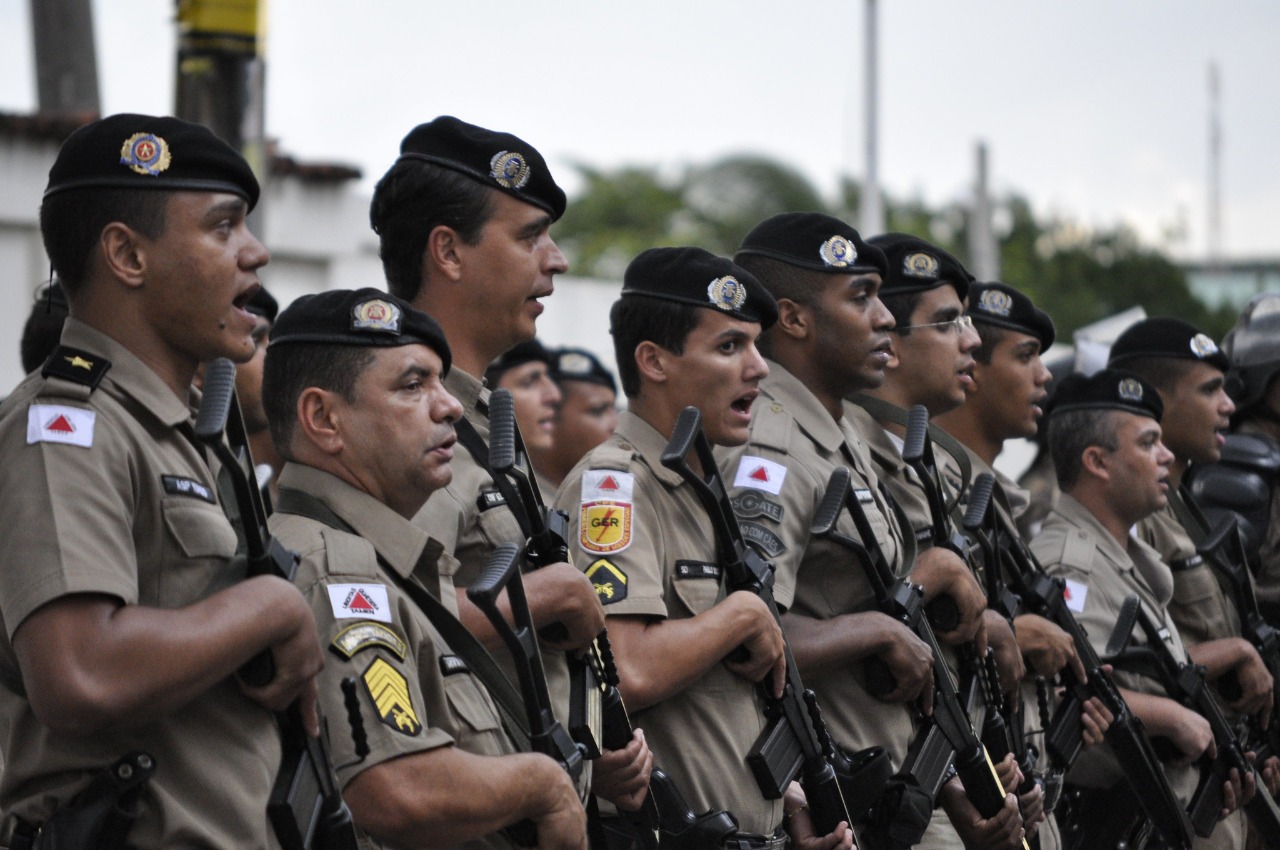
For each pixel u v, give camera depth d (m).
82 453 5.48
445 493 7.21
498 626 6.43
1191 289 56.19
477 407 7.66
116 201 5.78
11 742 5.57
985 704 9.97
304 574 6.15
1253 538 14.22
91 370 5.69
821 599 9.33
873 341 9.70
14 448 5.48
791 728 8.29
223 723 5.57
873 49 37.09
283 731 5.76
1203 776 12.16
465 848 6.52
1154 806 11.23
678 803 7.77
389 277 7.98
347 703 5.89
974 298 11.98
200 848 5.40
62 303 8.49
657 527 8.17
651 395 8.59
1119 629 11.55
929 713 9.35
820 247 9.66
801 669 8.79
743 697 8.17
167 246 5.80
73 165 5.83
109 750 5.41
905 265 10.81
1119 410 12.22
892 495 10.02
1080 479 12.36
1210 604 13.42
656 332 8.54
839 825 8.38
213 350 5.94
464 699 6.54
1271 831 12.84
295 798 5.62
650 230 55.97
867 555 9.16
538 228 7.83
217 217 5.89
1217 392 13.62
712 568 8.25
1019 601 11.01
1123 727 11.09
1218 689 13.05
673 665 7.70
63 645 5.16
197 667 5.23
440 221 7.71
